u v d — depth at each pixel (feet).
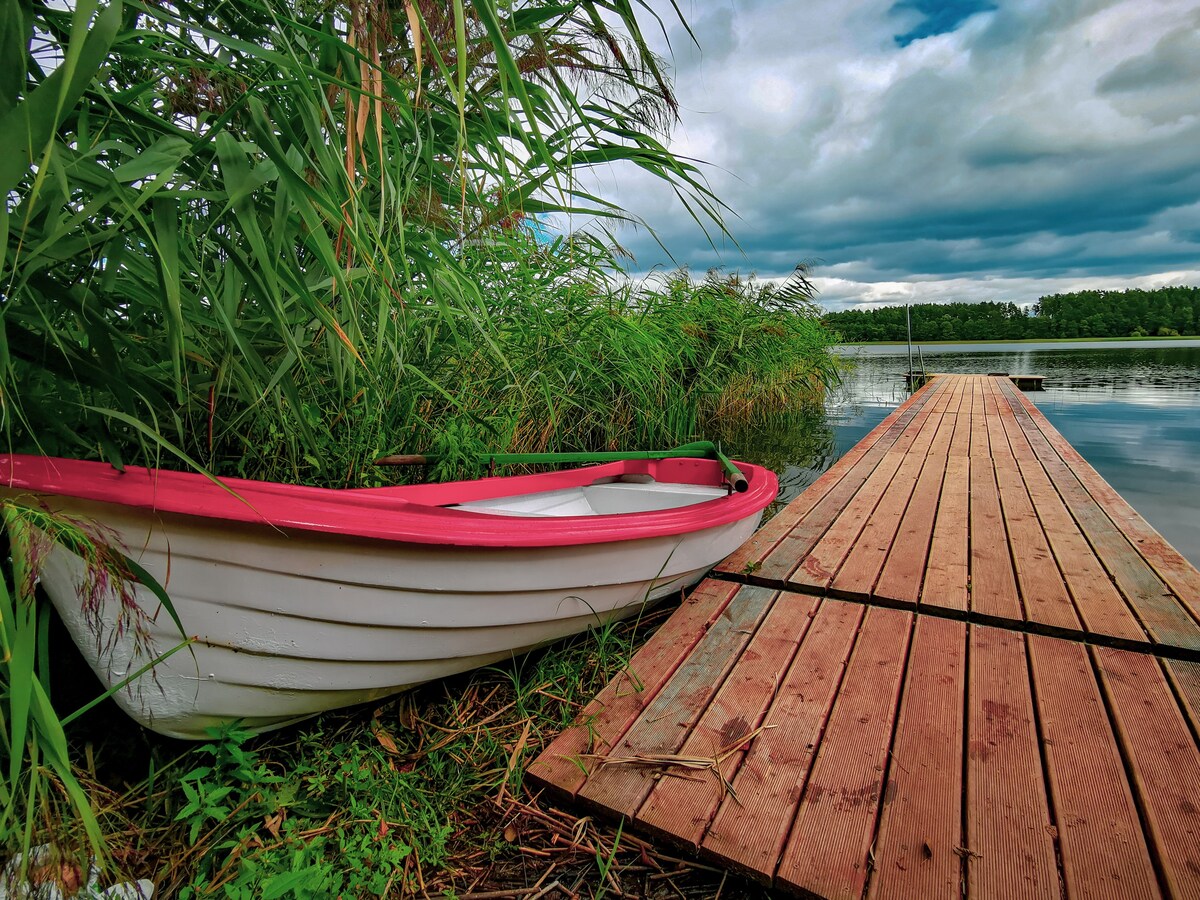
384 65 5.18
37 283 3.48
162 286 4.14
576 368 11.65
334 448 7.24
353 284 5.64
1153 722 5.02
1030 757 4.66
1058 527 10.21
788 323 23.86
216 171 4.78
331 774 4.82
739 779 4.57
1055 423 25.98
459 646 5.57
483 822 4.54
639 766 4.77
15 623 3.08
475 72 5.49
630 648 6.91
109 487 3.77
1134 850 3.81
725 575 8.51
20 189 3.92
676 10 4.41
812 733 5.04
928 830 4.02
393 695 5.70
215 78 4.73
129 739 4.91
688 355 17.26
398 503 4.99
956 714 5.23
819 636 6.69
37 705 3.05
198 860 3.93
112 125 4.43
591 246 10.40
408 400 8.04
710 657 6.31
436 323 8.00
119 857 3.84
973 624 6.86
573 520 5.78
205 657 4.40
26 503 3.49
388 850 4.00
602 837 4.36
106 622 4.09
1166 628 6.52
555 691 6.14
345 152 5.12
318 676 4.91
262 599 4.38
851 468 15.43
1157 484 15.65
